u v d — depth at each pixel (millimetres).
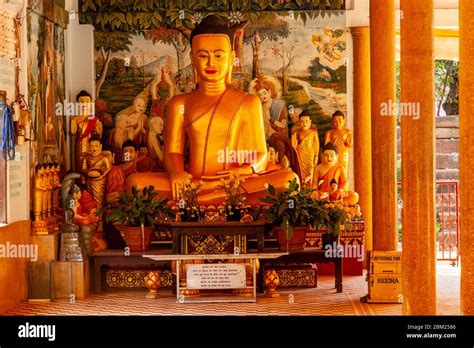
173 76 15914
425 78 9914
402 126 10039
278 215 13281
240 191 14602
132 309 12125
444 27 17094
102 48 15875
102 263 13484
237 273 12625
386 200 12398
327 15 16000
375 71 12406
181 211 14078
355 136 16047
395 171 12430
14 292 12336
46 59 14109
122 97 15898
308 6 16000
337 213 13406
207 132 15062
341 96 16031
